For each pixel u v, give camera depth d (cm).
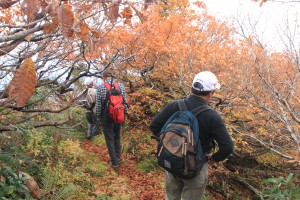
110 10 179
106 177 505
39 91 438
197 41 611
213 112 289
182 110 296
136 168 569
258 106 510
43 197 363
